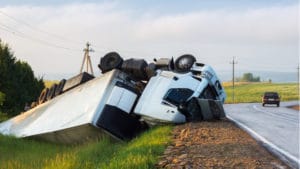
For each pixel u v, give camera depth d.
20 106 40.75
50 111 20.17
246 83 176.25
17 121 22.41
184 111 18.52
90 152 13.46
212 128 16.16
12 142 18.58
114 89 18.50
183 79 19.36
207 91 20.31
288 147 12.91
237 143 12.23
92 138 17.92
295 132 17.92
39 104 23.33
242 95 119.88
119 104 18.12
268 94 61.00
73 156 11.80
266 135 16.22
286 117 29.58
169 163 8.91
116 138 17.66
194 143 12.12
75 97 19.66
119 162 8.99
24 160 13.79
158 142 12.30
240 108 49.62
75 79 21.31
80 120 17.50
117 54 20.81
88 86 19.84
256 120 25.20
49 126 18.80
